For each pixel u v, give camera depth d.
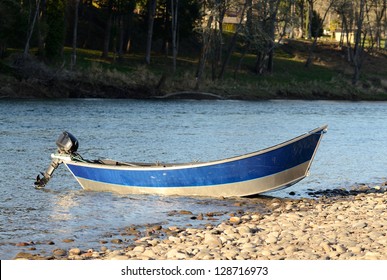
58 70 108.38
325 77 151.50
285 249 22.28
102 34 145.38
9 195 35.09
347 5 167.38
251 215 30.16
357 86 147.50
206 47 125.44
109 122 74.44
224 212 31.41
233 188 35.00
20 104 91.81
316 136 34.91
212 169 34.75
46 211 31.28
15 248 24.31
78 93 108.06
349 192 37.88
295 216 28.80
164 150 53.81
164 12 140.62
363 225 26.00
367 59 175.38
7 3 111.38
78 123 72.12
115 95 111.50
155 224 28.61
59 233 26.83
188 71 130.62
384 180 42.94
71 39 140.12
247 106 108.56
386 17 179.12
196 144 58.53
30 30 109.38
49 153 49.97
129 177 35.56
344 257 21.27
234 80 132.12
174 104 105.25
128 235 26.38
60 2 118.44
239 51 159.38
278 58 162.88
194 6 141.00
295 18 143.00
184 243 23.86
